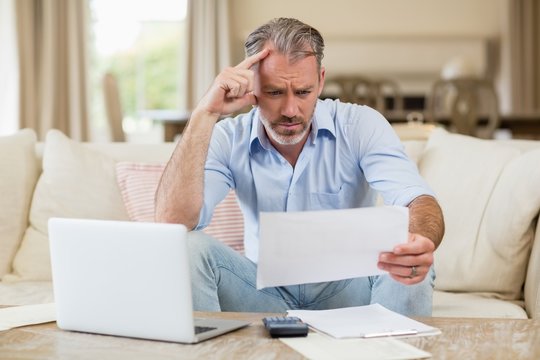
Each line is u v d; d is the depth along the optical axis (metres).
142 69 8.74
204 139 1.98
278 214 1.45
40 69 7.71
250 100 1.94
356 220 1.48
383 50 9.03
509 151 2.50
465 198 2.48
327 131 2.16
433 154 2.67
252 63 1.87
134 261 1.47
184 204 1.99
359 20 9.14
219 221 2.70
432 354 1.35
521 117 5.82
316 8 9.10
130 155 2.90
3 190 2.77
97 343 1.47
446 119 6.03
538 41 8.95
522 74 8.95
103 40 8.52
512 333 1.49
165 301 1.46
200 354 1.38
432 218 1.83
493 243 2.37
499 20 9.17
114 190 2.77
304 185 2.19
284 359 1.33
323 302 2.12
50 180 2.77
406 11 9.16
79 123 7.86
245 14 9.01
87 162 2.80
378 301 1.91
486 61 9.10
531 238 2.32
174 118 5.64
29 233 2.75
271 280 1.50
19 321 1.64
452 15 9.18
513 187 2.33
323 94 8.91
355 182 2.20
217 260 1.98
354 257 1.52
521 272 2.34
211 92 1.94
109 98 4.94
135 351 1.41
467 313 2.18
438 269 2.45
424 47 9.06
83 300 1.54
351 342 1.43
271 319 1.52
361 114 2.19
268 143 2.16
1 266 2.72
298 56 1.84
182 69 8.58
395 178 2.04
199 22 8.58
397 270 1.56
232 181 2.24
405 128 3.27
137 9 8.64
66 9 7.83
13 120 7.30
